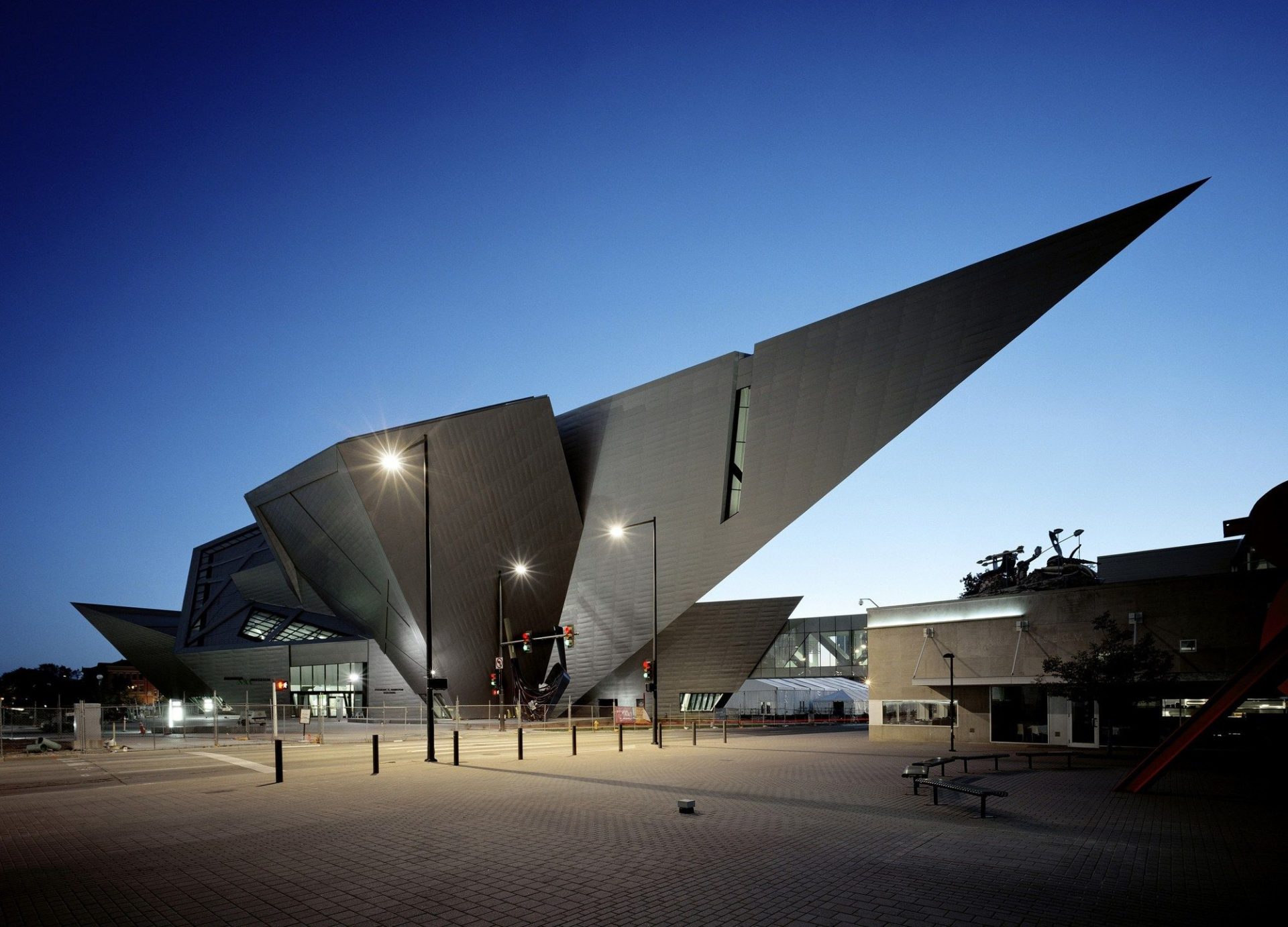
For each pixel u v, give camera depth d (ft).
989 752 85.15
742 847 32.86
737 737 117.70
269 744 105.19
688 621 165.99
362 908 24.73
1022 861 30.17
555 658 179.32
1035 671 94.68
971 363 122.72
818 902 24.75
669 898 25.35
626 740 108.88
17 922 23.47
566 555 165.99
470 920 23.36
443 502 151.12
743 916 23.50
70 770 70.49
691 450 150.10
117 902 25.53
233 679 232.12
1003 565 171.73
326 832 36.73
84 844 34.60
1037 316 118.01
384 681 203.72
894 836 34.91
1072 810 42.45
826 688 193.77
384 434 141.59
